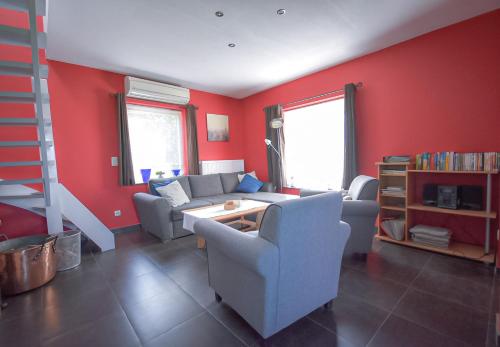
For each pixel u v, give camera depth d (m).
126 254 2.75
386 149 3.13
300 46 2.92
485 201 2.46
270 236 1.24
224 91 4.70
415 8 2.23
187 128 4.28
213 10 2.15
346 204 2.31
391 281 1.99
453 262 2.30
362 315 1.58
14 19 2.50
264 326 1.28
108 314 1.67
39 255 2.06
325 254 1.50
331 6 2.16
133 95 3.57
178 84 4.19
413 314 1.57
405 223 2.74
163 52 2.95
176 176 4.03
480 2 2.18
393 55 2.99
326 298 1.59
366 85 3.26
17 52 2.57
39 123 1.89
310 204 1.31
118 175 3.58
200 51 2.96
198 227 1.69
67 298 1.88
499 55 2.32
